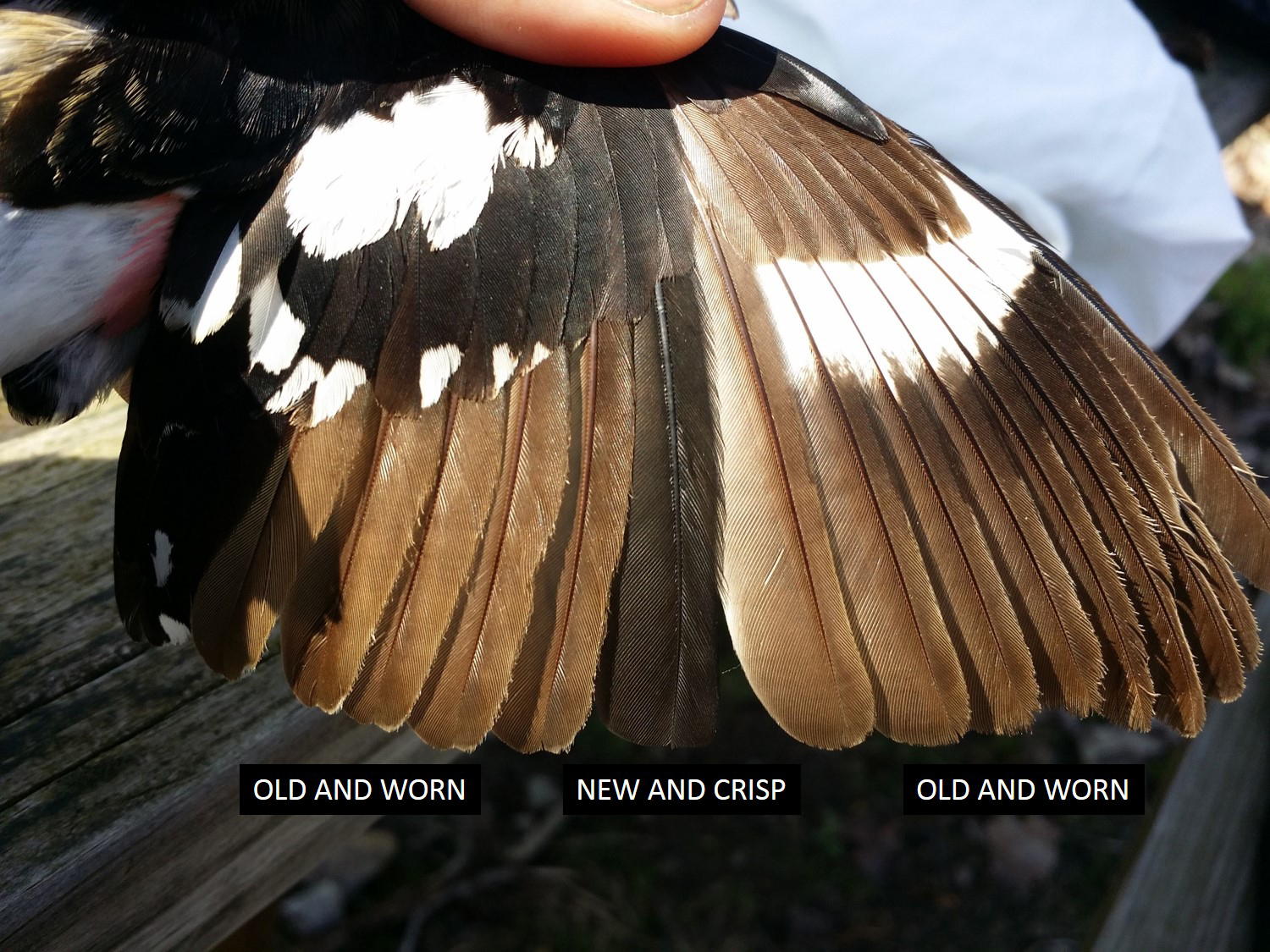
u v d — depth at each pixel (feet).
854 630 0.41
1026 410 0.44
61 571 0.63
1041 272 0.46
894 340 0.43
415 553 0.40
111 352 0.44
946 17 1.04
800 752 1.58
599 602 0.41
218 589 0.41
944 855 1.50
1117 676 0.43
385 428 0.40
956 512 0.43
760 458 0.41
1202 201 1.15
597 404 0.41
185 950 0.61
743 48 0.46
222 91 0.40
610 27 0.41
